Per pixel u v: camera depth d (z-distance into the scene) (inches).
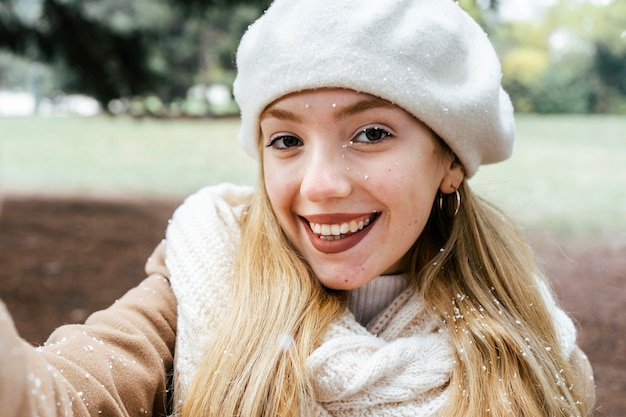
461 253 54.1
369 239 45.6
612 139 553.0
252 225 49.9
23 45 269.6
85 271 219.0
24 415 27.0
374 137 44.3
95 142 660.1
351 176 43.6
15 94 1331.2
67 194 389.4
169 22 820.0
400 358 44.9
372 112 43.3
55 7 263.9
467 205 55.0
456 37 45.8
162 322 46.8
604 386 120.5
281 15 44.1
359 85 41.8
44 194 387.2
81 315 174.2
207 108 933.2
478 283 53.8
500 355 49.3
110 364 40.4
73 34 269.4
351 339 44.6
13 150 606.9
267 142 46.4
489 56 50.0
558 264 210.5
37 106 1196.5
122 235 277.3
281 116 44.2
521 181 374.0
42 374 30.9
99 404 37.4
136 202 362.6
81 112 1117.7
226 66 922.7
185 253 47.6
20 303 182.4
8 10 267.0
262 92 44.4
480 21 178.7
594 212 298.8
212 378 43.1
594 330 149.6
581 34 639.1
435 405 45.0
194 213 50.8
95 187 421.4
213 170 486.0
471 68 48.3
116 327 44.1
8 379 25.5
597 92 734.5
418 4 45.2
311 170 43.2
